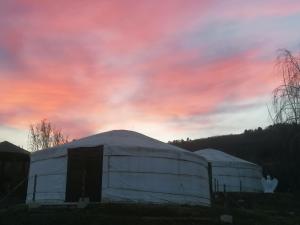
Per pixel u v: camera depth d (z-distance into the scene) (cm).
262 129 5541
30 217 1691
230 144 5688
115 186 1923
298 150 2600
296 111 2323
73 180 2008
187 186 2036
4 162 3225
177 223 1641
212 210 1886
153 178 1959
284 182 3672
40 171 2125
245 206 2583
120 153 1952
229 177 3338
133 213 1725
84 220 1612
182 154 2047
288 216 2194
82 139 2175
